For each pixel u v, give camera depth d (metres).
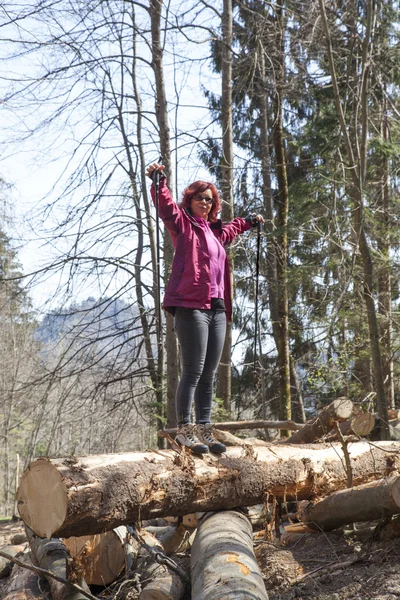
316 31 10.85
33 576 4.93
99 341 13.59
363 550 4.64
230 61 13.06
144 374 13.93
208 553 3.84
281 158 14.62
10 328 19.88
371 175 12.94
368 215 9.87
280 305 13.80
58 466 3.65
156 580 4.20
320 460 5.06
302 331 10.92
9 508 29.11
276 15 12.50
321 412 6.10
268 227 14.68
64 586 4.38
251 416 16.64
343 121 8.93
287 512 5.77
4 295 15.13
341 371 8.33
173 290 4.62
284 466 4.77
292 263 15.36
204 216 4.96
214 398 12.37
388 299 11.34
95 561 4.59
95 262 12.50
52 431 13.35
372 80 11.40
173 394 12.18
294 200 10.95
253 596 3.30
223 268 4.92
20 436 26.48
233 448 4.73
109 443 15.26
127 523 3.96
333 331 9.10
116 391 14.52
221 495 4.37
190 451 4.39
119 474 3.80
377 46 10.46
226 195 12.95
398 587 3.82
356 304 9.80
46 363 13.97
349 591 3.94
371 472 5.39
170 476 4.06
